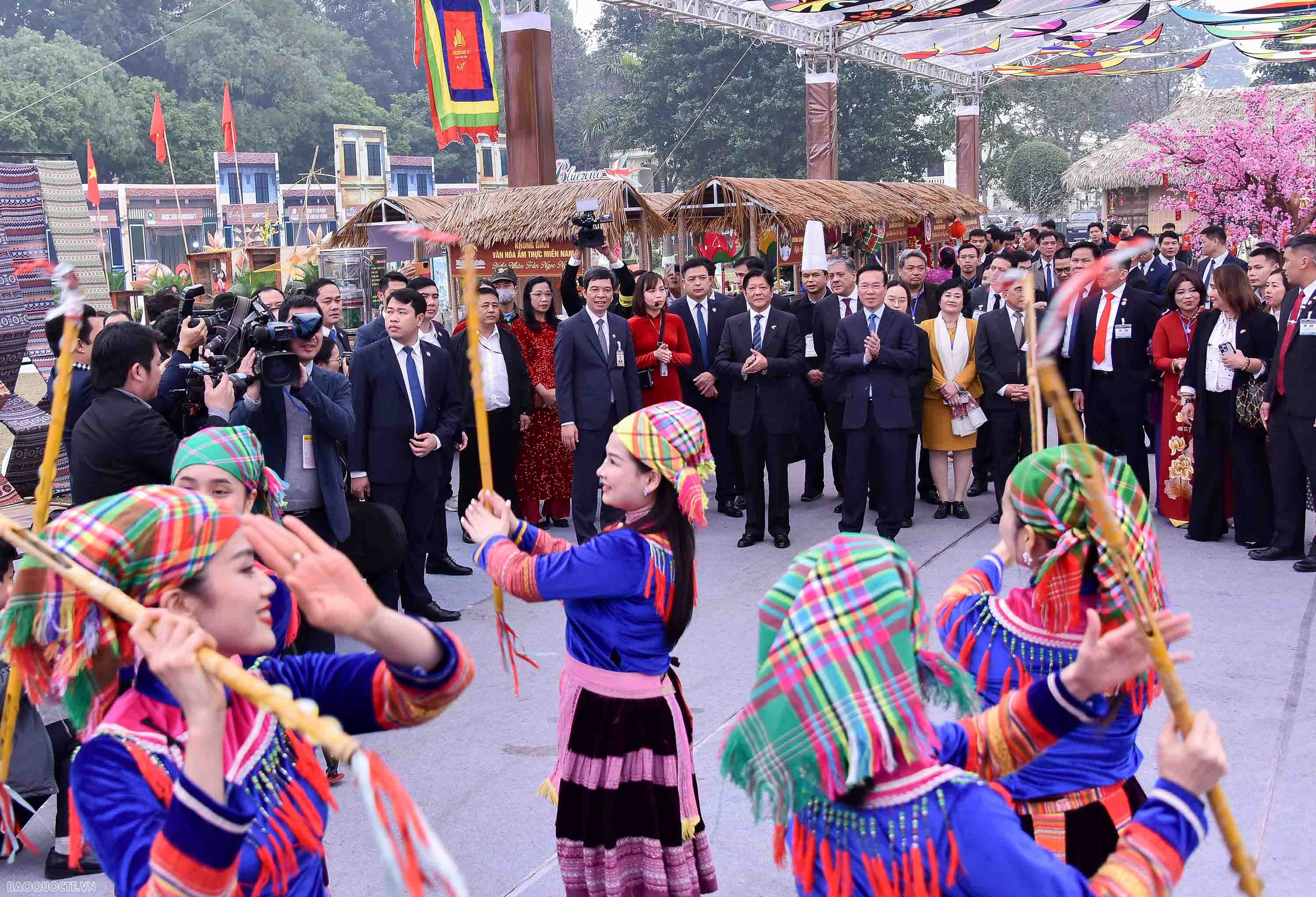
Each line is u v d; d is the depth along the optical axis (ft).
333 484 16.35
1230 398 23.86
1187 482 25.35
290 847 5.73
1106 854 8.20
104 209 130.31
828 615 5.60
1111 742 8.14
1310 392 21.72
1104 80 168.96
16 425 25.82
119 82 142.82
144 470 13.32
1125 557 5.48
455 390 20.83
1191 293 24.43
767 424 25.18
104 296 43.73
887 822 5.64
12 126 128.26
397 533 16.98
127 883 5.16
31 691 5.78
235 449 9.66
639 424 9.94
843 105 114.42
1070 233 95.86
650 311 26.81
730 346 25.71
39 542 5.00
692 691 17.26
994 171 144.46
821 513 28.86
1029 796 8.21
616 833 10.10
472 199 36.63
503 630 10.02
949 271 39.55
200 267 51.01
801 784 5.75
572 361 24.32
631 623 10.01
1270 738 15.01
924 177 127.34
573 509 24.80
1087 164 93.30
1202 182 51.47
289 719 4.70
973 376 26.86
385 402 19.88
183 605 5.66
